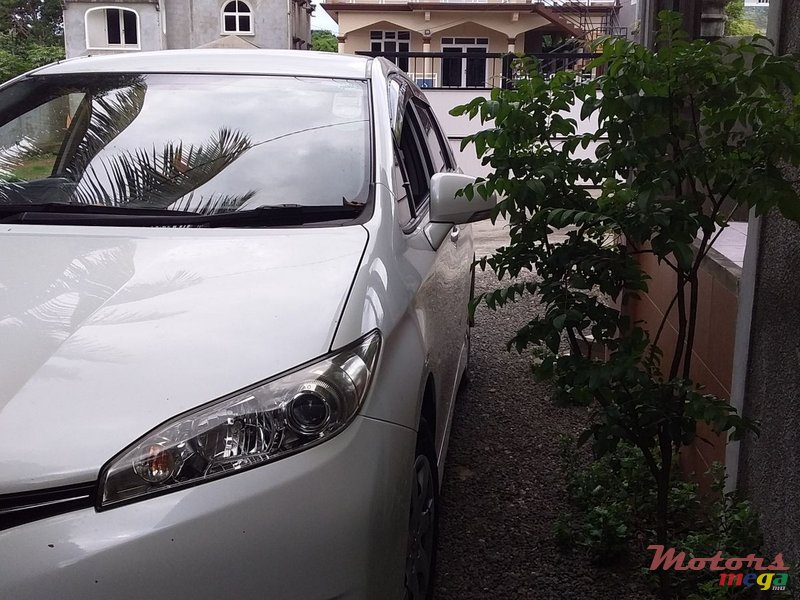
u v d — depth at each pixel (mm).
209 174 2791
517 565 3002
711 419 2406
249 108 3078
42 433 1717
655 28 4727
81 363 1846
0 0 48219
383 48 29453
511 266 2787
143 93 3180
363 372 2006
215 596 1699
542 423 4395
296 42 36531
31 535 1646
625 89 2459
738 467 2893
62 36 49594
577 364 2607
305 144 2914
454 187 2908
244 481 1759
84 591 1631
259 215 2588
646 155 2465
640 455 3377
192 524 1700
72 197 2719
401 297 2418
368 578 1866
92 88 3238
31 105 3201
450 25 28359
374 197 2715
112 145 2941
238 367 1870
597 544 2975
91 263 2250
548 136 2678
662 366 4062
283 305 2059
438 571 2959
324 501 1809
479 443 4129
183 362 1864
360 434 1931
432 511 2633
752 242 2814
